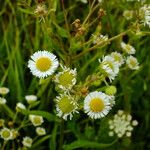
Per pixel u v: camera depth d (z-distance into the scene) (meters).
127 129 0.21
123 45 0.20
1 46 0.24
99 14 0.16
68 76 0.15
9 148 0.22
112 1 0.23
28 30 0.25
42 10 0.15
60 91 0.16
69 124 0.19
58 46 0.17
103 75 0.15
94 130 0.21
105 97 0.15
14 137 0.20
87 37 0.24
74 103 0.15
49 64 0.15
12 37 0.25
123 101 0.23
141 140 0.24
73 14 0.26
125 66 0.21
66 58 0.17
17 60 0.23
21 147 0.22
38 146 0.22
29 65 0.15
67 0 0.27
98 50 0.22
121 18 0.25
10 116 0.21
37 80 0.23
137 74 0.24
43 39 0.23
